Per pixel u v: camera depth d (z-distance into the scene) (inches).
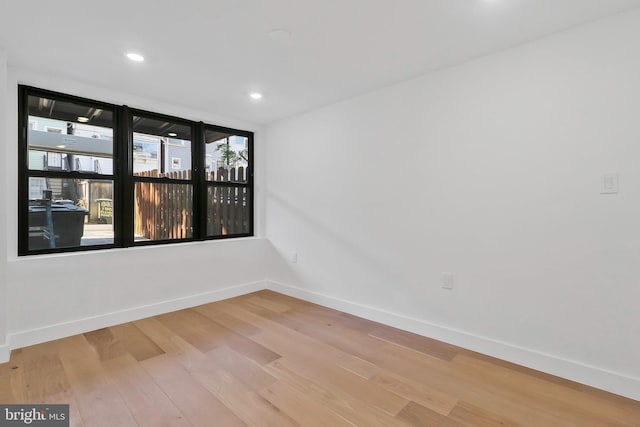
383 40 85.4
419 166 110.0
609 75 76.4
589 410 70.7
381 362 91.8
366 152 125.3
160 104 132.1
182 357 94.3
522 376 84.2
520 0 68.8
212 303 145.8
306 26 78.2
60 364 89.7
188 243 142.7
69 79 109.1
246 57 94.5
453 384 80.7
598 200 78.3
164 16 73.7
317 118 143.0
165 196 138.6
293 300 150.7
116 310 119.7
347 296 133.3
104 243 122.4
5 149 90.5
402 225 115.1
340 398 75.0
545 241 85.8
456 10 72.2
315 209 144.9
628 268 75.0
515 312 91.0
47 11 71.1
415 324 112.0
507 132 91.4
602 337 78.3
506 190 91.9
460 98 100.0
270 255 168.6
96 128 120.2
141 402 73.0
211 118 148.7
